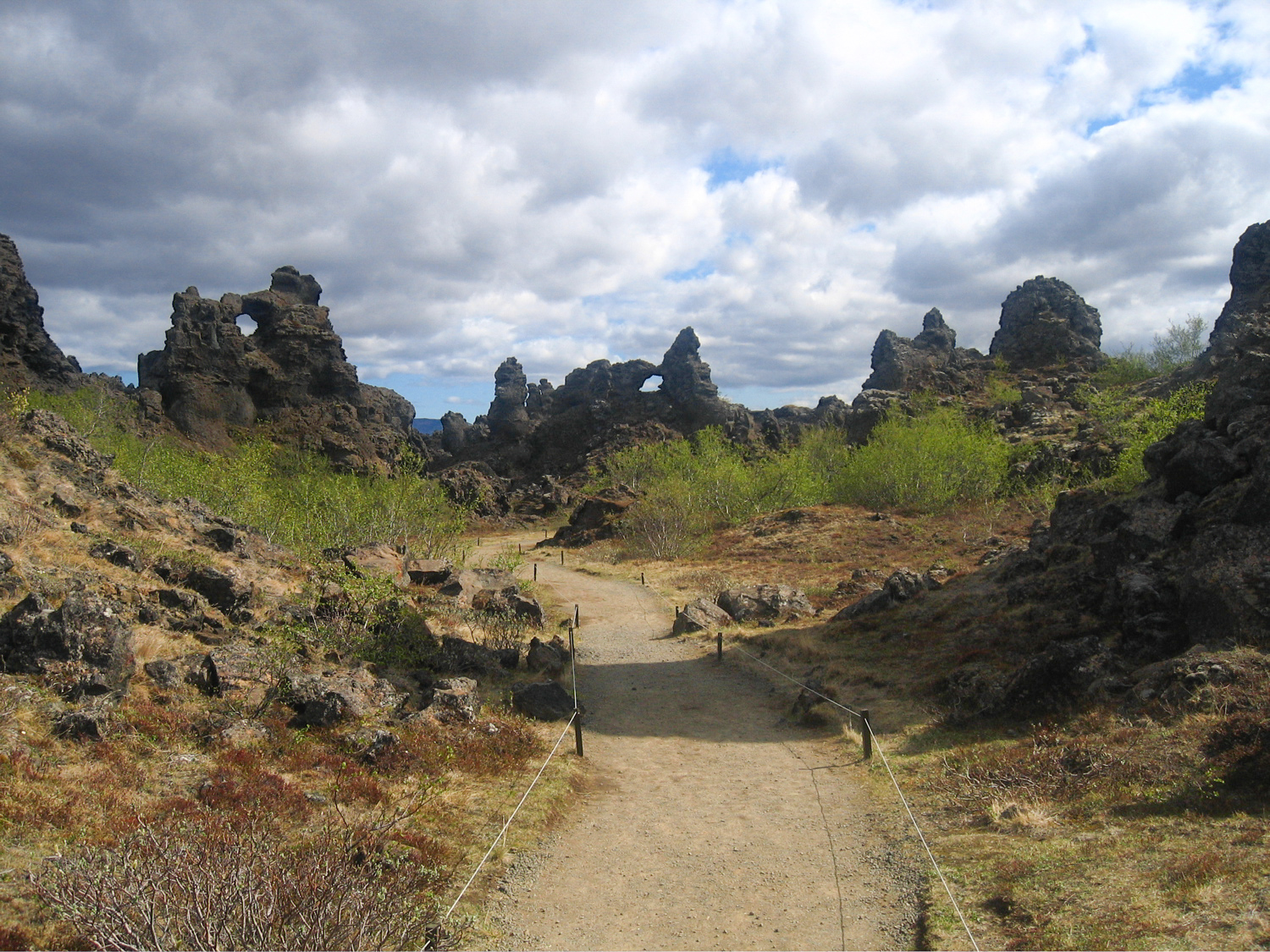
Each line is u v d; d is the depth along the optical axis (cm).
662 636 2923
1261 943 639
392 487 4100
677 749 1625
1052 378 11044
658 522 5744
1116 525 2167
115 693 1130
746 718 1850
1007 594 2278
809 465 7800
